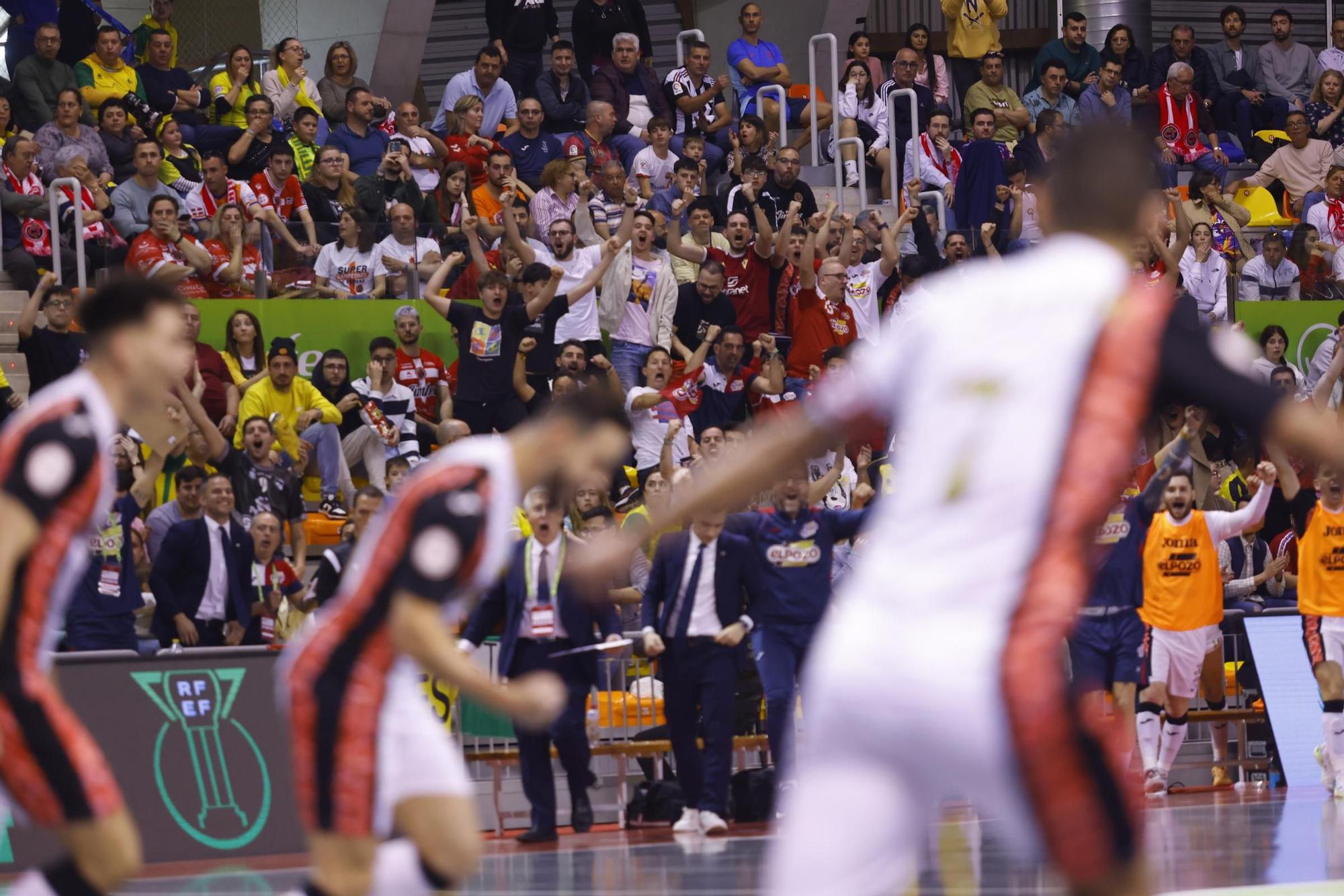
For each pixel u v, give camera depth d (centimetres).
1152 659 4306
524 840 3566
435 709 3791
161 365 1557
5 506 1457
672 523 1090
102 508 1552
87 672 3300
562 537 3644
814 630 3650
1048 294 990
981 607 927
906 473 998
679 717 3672
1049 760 901
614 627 3703
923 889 2392
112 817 1486
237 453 4453
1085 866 916
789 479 3625
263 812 3391
